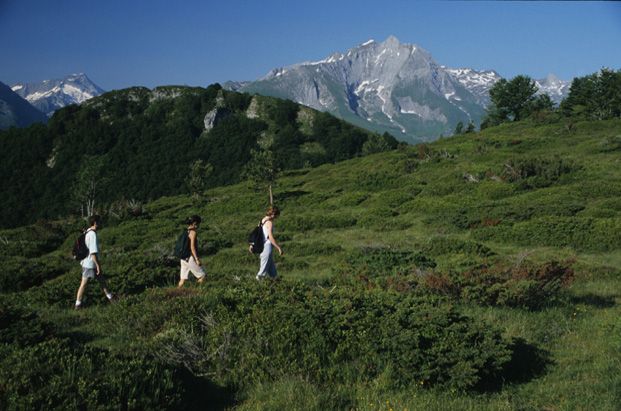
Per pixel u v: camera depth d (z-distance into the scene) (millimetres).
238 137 148125
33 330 8930
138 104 156875
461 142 64812
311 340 7664
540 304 11273
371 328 7750
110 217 42094
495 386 7078
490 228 24844
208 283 13109
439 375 6934
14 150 131375
